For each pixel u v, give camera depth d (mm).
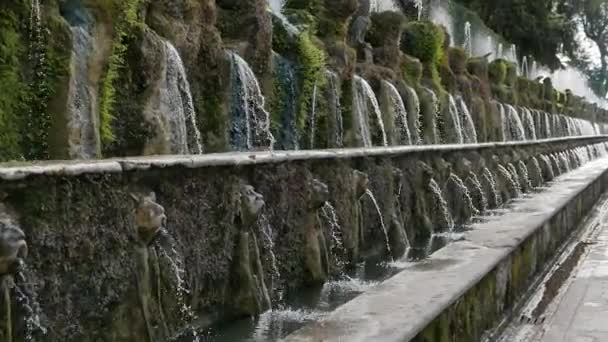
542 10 38469
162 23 6648
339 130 9461
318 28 10000
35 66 5109
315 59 8930
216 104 7414
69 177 3559
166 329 4379
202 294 4926
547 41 38969
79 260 3643
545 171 17516
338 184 7102
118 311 3939
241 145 7641
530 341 5004
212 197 4945
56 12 5312
